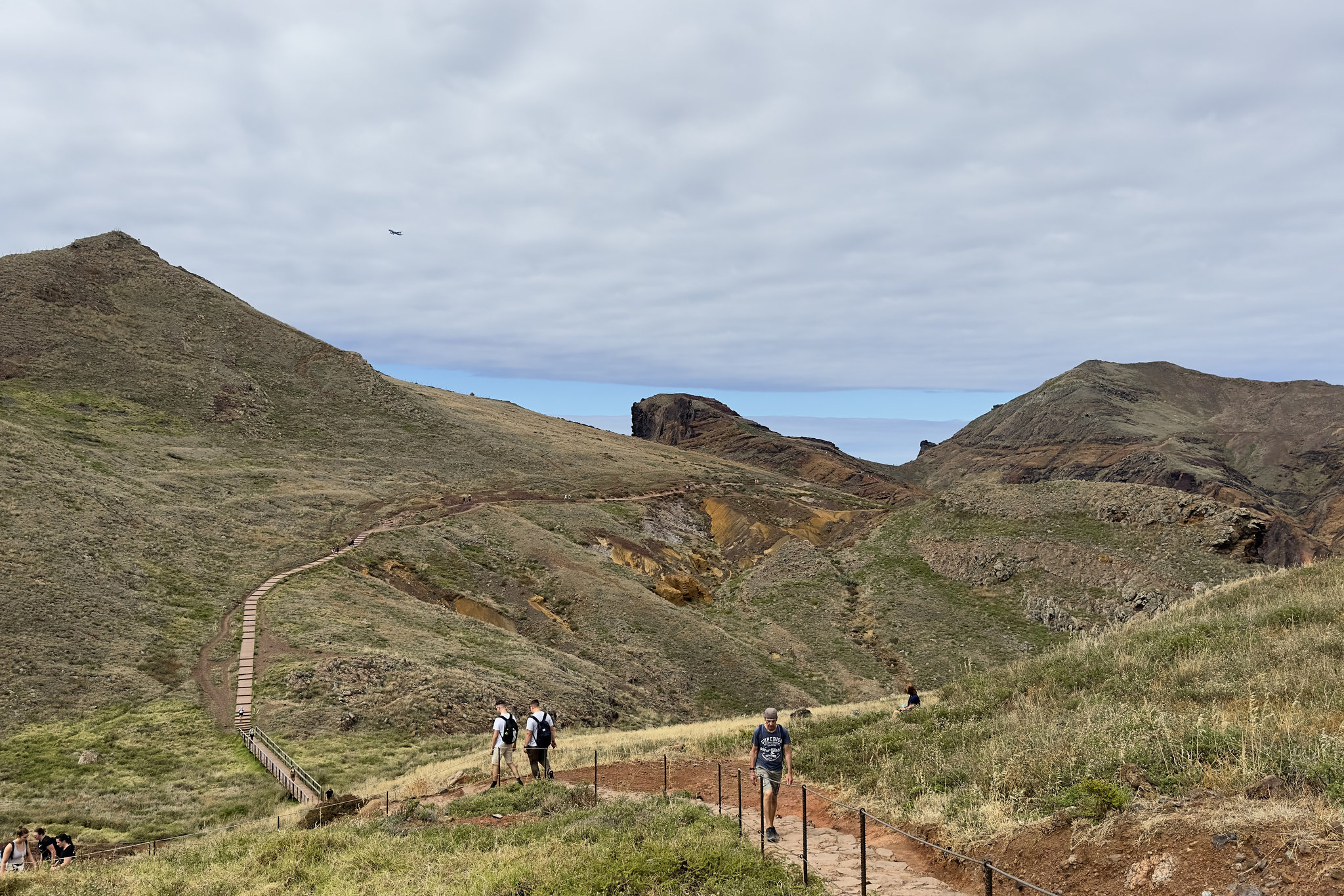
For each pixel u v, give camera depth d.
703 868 9.05
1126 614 59.78
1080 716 13.29
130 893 10.99
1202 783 8.82
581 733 36.09
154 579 50.16
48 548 46.97
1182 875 7.34
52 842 17.22
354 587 56.75
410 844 12.11
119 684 36.97
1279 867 6.85
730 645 62.53
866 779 13.60
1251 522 66.00
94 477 62.91
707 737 20.56
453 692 39.62
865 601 72.38
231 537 63.12
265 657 42.19
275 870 11.48
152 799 26.31
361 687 39.06
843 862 9.84
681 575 77.19
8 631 37.81
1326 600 18.67
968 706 17.97
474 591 65.12
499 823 13.43
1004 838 9.34
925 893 8.59
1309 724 10.58
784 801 13.52
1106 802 8.83
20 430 66.62
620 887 8.79
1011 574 69.31
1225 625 18.30
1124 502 72.75
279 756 30.30
